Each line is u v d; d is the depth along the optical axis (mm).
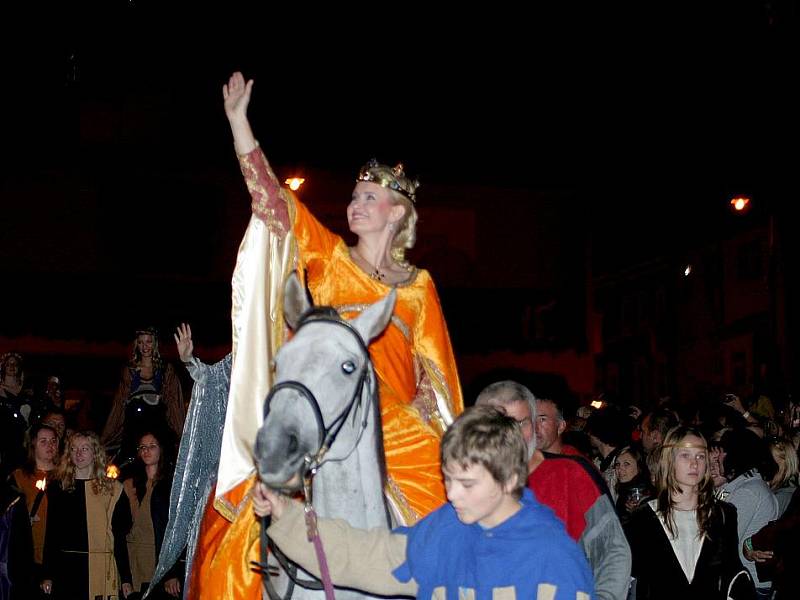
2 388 11797
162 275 23562
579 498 5145
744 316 28141
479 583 3520
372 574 3934
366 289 5262
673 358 32062
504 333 25172
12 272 22859
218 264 23859
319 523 4004
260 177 5109
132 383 11523
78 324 22766
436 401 5418
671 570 5598
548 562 3457
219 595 4738
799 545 6465
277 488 3844
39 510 9219
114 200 23438
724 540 5633
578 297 25625
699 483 5652
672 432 5727
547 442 6043
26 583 8266
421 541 3789
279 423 3824
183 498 5496
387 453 4848
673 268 32031
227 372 5582
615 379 36312
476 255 25453
